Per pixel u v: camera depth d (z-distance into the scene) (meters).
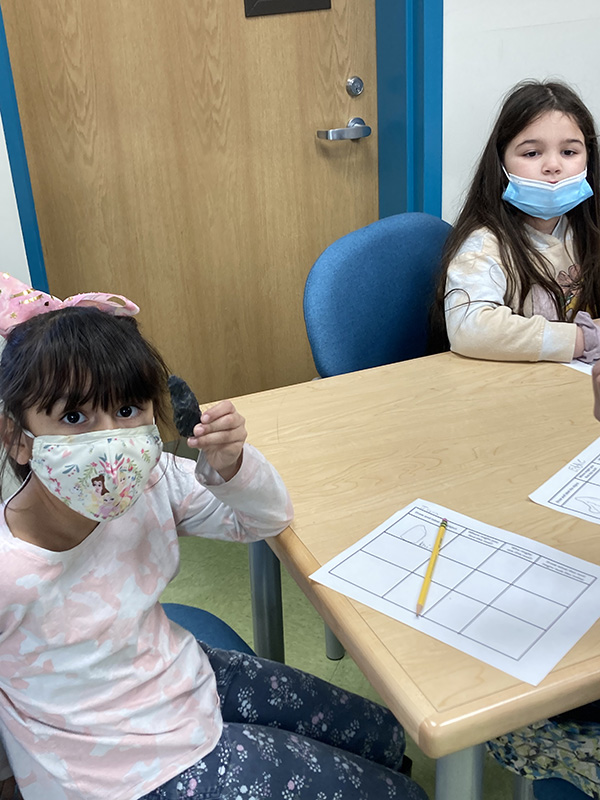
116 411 0.78
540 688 0.67
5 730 0.83
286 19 2.28
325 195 2.52
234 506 0.90
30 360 0.75
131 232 2.28
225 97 2.28
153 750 0.83
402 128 2.41
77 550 0.81
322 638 1.82
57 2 2.02
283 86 2.34
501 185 1.64
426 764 1.46
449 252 1.65
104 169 2.20
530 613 0.76
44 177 2.14
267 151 2.38
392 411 1.22
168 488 0.97
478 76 2.39
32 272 2.16
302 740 0.93
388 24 2.34
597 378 0.89
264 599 1.32
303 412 1.23
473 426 1.16
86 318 0.78
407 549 0.87
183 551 2.19
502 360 1.42
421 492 0.99
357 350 1.66
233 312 2.51
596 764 0.86
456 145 2.46
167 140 2.24
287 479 1.03
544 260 1.64
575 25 2.44
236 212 2.40
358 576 0.83
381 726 1.07
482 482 1.00
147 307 2.38
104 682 0.83
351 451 1.10
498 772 1.43
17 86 2.05
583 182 1.59
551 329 1.39
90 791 0.81
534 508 0.94
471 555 0.85
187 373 2.50
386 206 2.58
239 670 1.01
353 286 1.64
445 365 1.42
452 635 0.73
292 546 0.88
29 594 0.77
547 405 1.22
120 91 2.15
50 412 0.75
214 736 0.87
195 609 1.20
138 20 2.11
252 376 2.61
